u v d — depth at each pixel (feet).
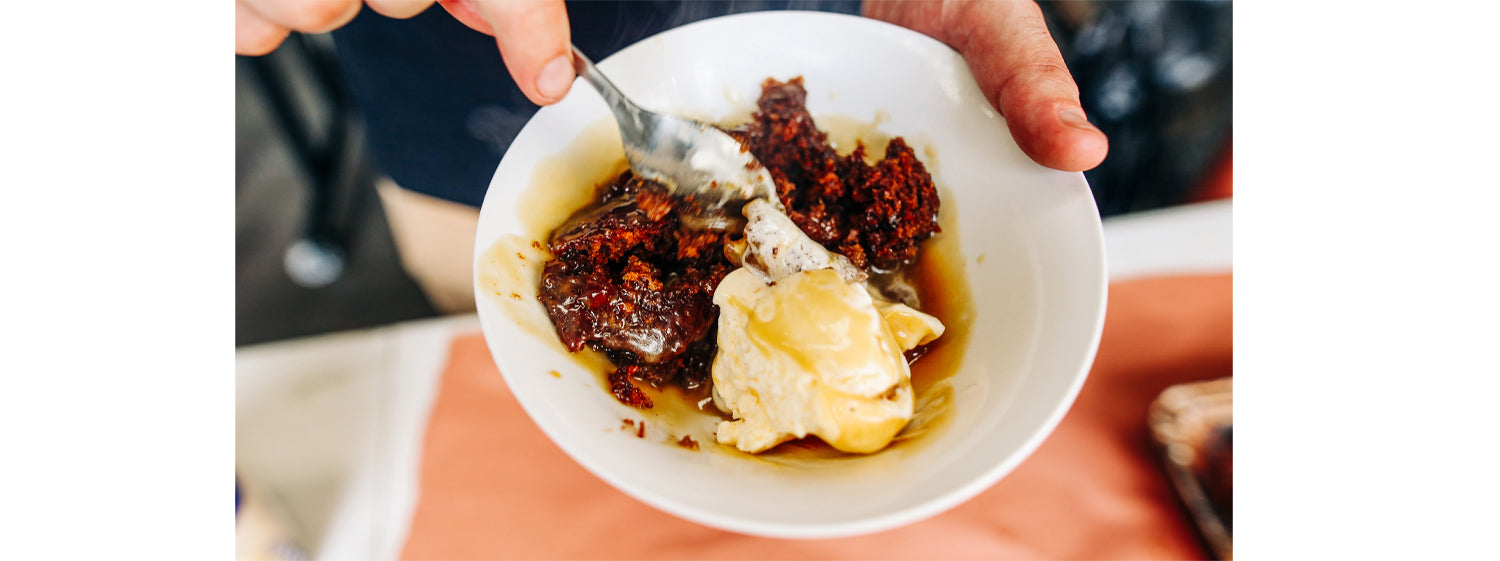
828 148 1.05
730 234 1.00
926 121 1.00
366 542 1.23
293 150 1.98
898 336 0.92
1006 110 0.94
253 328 1.82
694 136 0.99
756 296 0.91
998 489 1.21
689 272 0.98
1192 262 1.43
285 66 1.91
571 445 0.78
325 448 1.31
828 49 1.02
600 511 1.21
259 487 1.29
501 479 1.26
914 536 1.18
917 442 0.83
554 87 0.95
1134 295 1.39
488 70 1.30
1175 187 1.61
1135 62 1.51
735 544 1.17
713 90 1.03
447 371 1.38
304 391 1.38
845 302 0.85
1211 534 1.15
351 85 1.36
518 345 0.84
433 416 1.33
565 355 0.89
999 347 0.88
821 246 0.98
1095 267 0.84
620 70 1.01
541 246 0.94
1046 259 0.88
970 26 1.02
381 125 1.38
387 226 1.96
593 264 0.94
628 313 0.93
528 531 1.20
